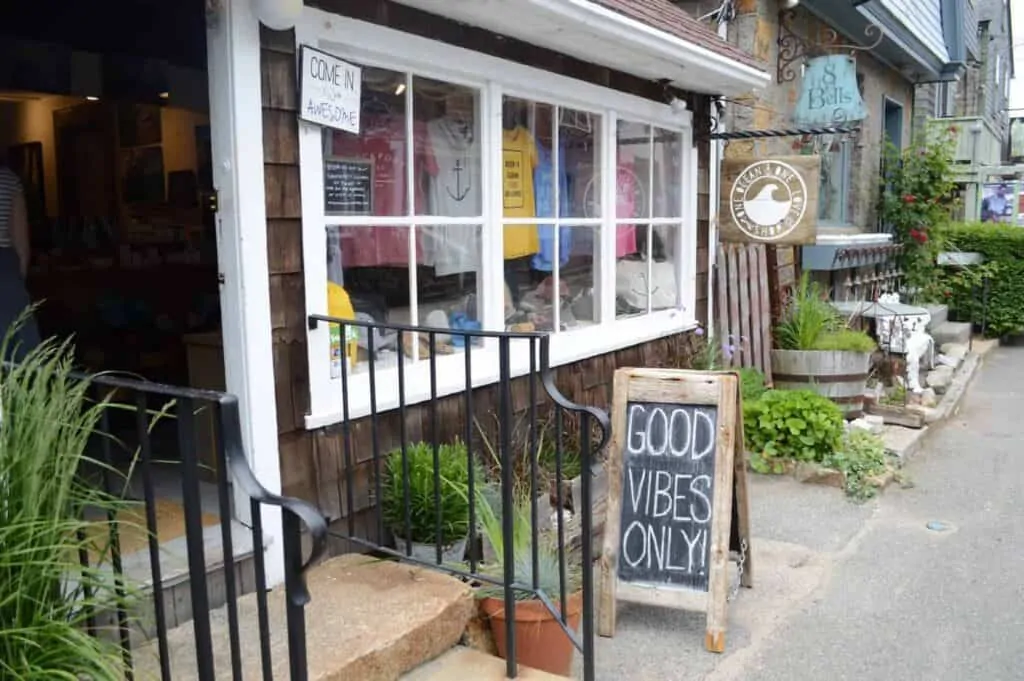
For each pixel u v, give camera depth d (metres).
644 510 3.73
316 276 3.53
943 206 11.24
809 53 8.51
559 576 3.10
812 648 3.61
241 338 3.27
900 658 3.53
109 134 6.53
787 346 7.40
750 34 7.39
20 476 1.99
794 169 6.22
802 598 4.08
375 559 3.57
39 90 5.46
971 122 14.76
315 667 2.68
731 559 4.01
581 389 5.32
